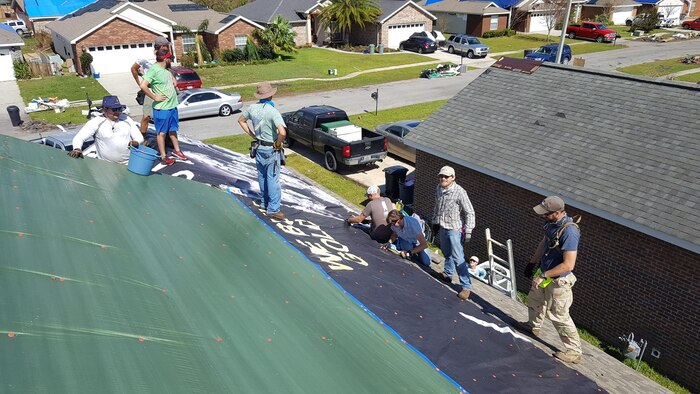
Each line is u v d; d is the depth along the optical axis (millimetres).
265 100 6293
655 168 9547
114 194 5219
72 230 3908
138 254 3947
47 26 42469
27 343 2350
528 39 52312
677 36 53406
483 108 13711
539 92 13148
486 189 12281
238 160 10188
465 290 6609
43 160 5523
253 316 3635
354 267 6109
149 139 8852
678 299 8758
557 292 5328
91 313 2795
